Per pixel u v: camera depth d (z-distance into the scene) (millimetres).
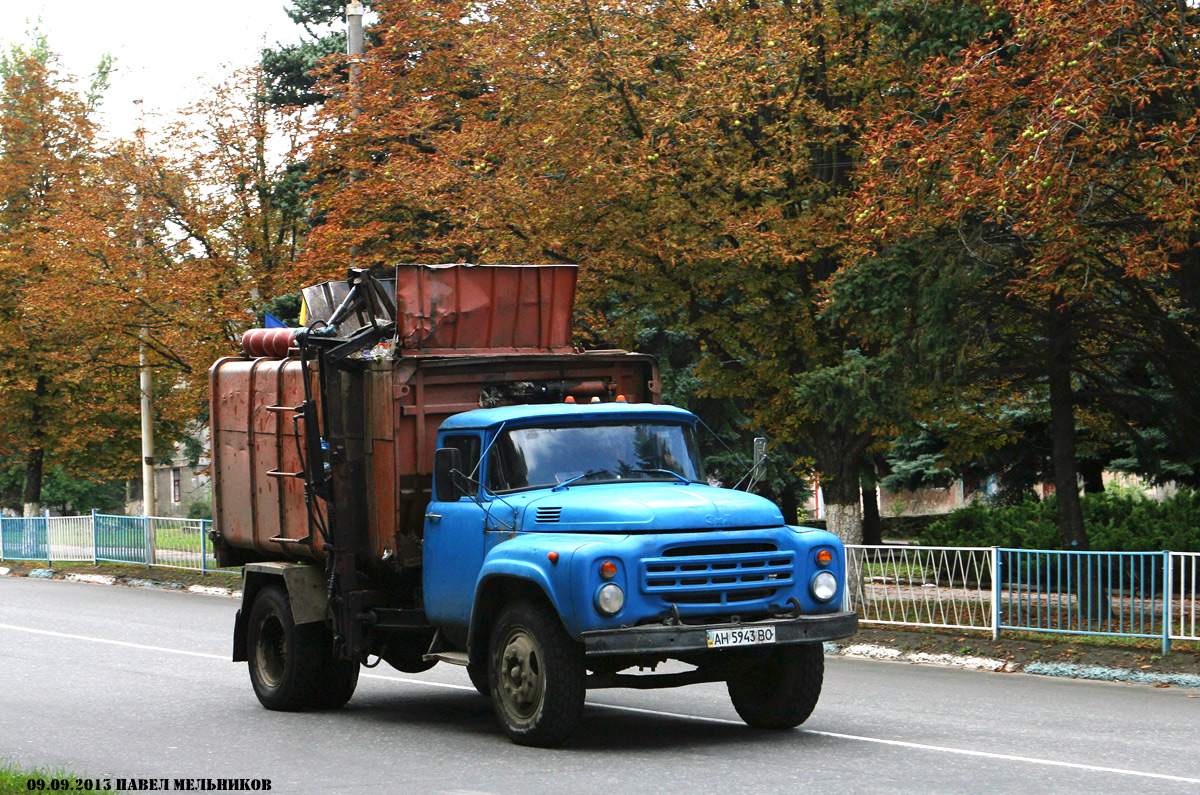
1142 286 17422
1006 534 27203
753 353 20094
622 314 20500
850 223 17188
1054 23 13570
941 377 16484
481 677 10609
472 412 10805
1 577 32344
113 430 36812
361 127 22547
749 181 17734
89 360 31000
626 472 10461
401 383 11102
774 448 23328
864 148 16266
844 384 16656
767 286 18719
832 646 16953
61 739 10375
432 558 10742
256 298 25719
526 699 9555
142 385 32125
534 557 9359
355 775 8711
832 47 18516
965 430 21688
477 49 19734
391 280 12383
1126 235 15984
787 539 9609
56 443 38500
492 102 21297
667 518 9312
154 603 24000
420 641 11953
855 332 17391
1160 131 13969
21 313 34625
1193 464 24516
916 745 9641
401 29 23109
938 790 7898
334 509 11375
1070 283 15328
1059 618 15500
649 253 18266
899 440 29562
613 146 17922
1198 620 14438
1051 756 9172
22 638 18062
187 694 13023
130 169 25953
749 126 18969
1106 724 10844
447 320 11508
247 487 13000
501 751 9555
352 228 22641
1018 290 16094
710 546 9367
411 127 21094
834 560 9789
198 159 25812
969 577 16422
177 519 28562
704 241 17781
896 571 17250
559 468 10336
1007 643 15656
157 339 27531
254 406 12883
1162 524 25438
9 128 36469
